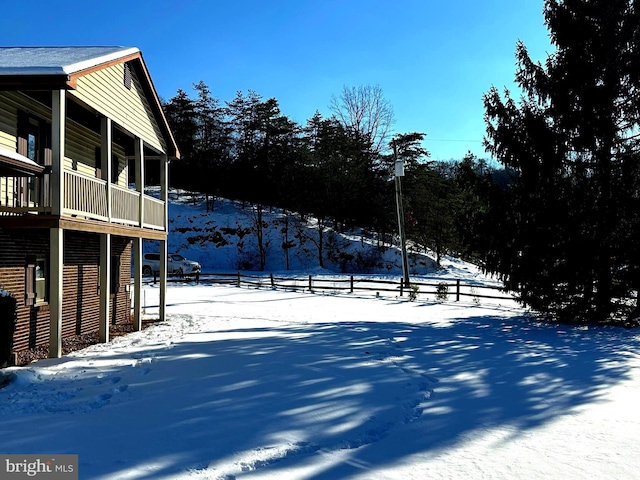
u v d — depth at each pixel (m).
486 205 17.52
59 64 9.62
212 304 21.36
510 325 15.26
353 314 18.12
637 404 6.76
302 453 4.91
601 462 4.74
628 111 15.17
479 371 8.84
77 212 10.23
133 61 13.65
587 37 15.58
